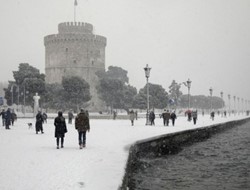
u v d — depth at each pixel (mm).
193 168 16562
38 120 27906
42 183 9586
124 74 134375
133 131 28703
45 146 18875
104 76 115625
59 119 17781
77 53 113562
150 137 21250
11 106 95500
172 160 19422
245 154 21938
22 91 90312
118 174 10562
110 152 15656
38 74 95875
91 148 17500
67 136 25250
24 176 10539
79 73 113438
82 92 92562
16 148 17906
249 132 42125
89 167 11922
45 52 119125
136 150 17812
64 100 93500
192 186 12516
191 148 25625
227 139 32906
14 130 32094
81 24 117562
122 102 107062
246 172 15430
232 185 12711
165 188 12172
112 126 37219
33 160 13719
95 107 112625
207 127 34188
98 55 116688
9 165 12539
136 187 12312
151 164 17859
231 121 51062
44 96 90750
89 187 9055
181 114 102375
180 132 25859
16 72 96812
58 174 10781
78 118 17734
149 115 40375
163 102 102875
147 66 40031
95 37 115688
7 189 8961
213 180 13602
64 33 113625
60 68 114375
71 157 14430
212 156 21078
